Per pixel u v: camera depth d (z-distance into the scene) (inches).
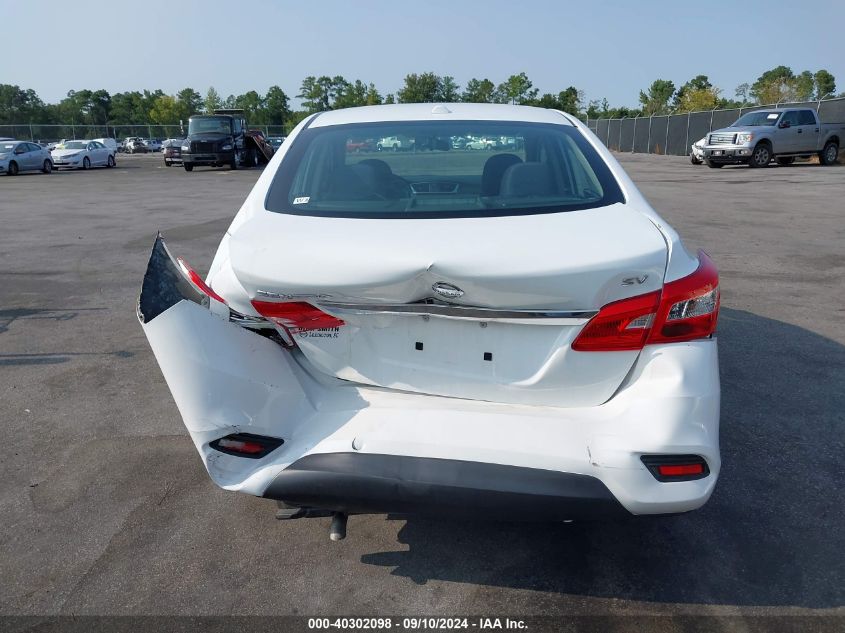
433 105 139.1
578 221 94.6
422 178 114.7
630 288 84.6
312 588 100.4
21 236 422.6
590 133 126.4
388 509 87.5
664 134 1638.8
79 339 214.4
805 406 159.6
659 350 86.7
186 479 131.0
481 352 89.2
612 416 86.3
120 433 150.6
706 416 85.9
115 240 402.0
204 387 88.2
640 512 84.9
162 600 98.2
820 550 108.0
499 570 103.9
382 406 90.2
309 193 109.6
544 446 84.5
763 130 924.6
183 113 3772.1
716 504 120.8
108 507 121.7
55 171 1282.0
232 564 105.9
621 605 96.3
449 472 84.4
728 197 592.4
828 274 294.2
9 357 198.7
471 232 90.0
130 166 1451.8
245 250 89.7
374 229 93.0
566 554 107.6
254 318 92.5
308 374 94.5
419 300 86.7
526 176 110.5
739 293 262.4
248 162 1282.0
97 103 4279.0
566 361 86.7
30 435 149.9
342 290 85.7
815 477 129.3
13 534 114.0
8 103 3932.1
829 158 978.7
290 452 90.0
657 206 528.4
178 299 87.7
